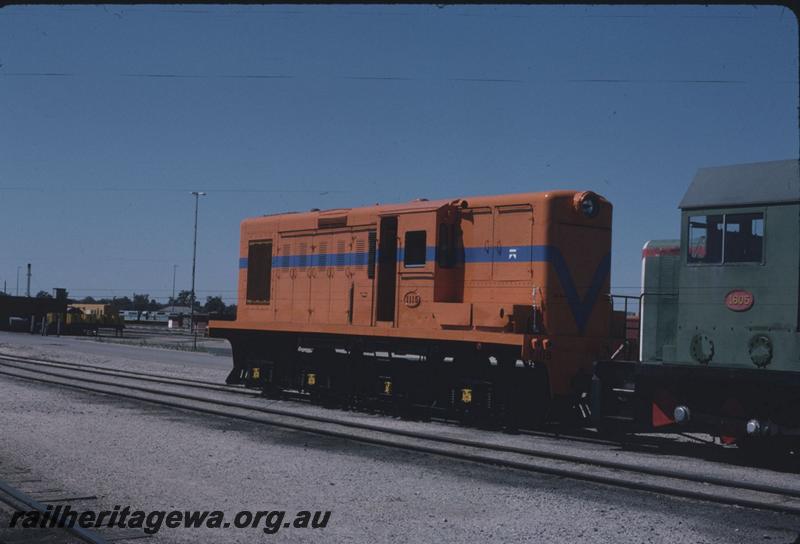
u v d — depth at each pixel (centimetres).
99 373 2583
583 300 1507
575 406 1459
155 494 889
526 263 1489
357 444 1266
